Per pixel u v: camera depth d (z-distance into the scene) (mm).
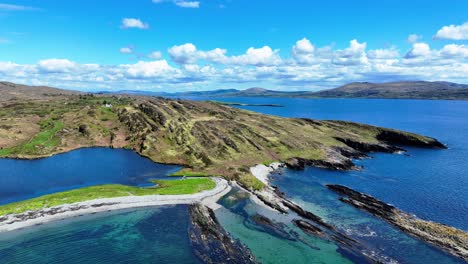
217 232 58875
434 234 57156
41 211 64562
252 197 77000
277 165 106188
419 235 57219
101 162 105750
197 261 50656
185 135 124812
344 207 71062
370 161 114812
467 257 50281
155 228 60875
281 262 49969
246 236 58125
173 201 72812
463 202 73625
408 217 64750
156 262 50250
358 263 49812
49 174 92250
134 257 51438
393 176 95375
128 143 127625
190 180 87000
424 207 71000
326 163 107188
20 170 95562
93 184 84375
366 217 65750
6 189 79125
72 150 120812
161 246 54688
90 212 66000
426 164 109812
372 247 53875
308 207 71125
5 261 49219
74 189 78938
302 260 50500
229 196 77562
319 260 50531
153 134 125312
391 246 54156
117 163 105062
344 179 92500
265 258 51031
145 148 116438
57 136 126375
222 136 124562
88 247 53906
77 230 59219
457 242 54281
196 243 55688
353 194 77812
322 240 56531
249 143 122438
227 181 88750
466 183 87812
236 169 97688
